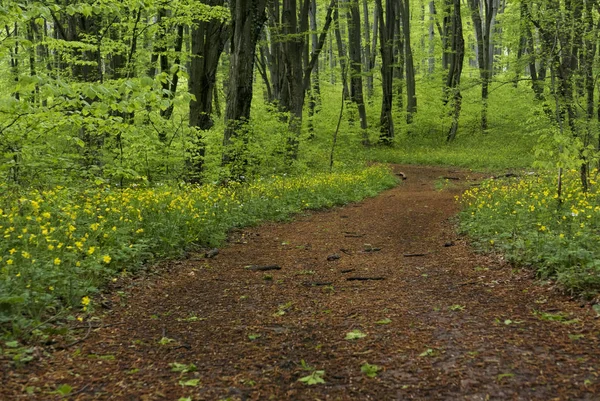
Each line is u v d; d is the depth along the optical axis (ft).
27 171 27.37
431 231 30.32
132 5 28.86
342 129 92.73
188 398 10.41
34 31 59.11
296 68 64.49
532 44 59.52
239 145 45.55
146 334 14.24
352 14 91.45
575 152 26.00
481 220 27.89
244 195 38.17
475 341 12.66
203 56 47.19
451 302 16.16
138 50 52.11
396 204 43.21
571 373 10.53
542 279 17.28
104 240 20.98
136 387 10.92
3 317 12.94
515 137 88.07
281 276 20.97
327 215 38.24
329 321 15.14
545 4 43.80
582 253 16.78
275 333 14.28
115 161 37.35
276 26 66.18
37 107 22.82
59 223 21.79
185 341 13.75
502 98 94.94
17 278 14.99
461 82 97.04
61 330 13.61
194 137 43.19
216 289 19.06
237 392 10.69
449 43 109.19
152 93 19.13
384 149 96.07
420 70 155.84
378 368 11.54
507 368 11.02
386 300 16.96
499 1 131.23
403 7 102.83
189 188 36.70
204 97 47.93
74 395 10.44
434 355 12.01
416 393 10.30
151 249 22.89
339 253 25.40
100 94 18.81
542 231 21.36
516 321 13.84
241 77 46.75
